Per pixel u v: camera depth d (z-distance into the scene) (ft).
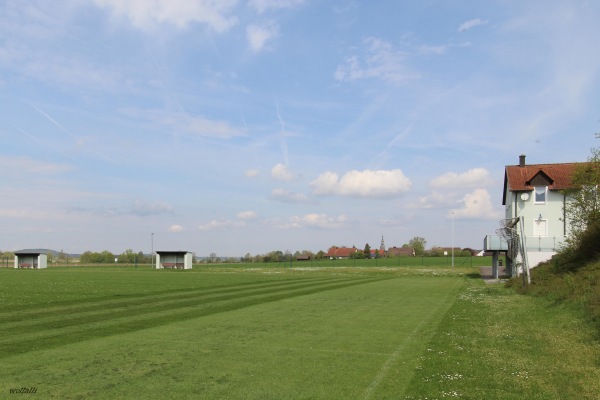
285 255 447.42
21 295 97.71
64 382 33.37
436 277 187.52
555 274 105.09
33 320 62.54
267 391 31.50
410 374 35.58
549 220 179.32
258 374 35.68
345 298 94.73
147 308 76.23
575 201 127.24
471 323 59.31
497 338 48.32
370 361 39.81
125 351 43.45
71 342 47.55
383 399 29.76
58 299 89.15
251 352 43.19
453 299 92.63
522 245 110.01
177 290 112.06
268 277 183.01
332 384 33.12
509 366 36.88
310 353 42.91
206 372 36.24
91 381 33.63
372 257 471.21
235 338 50.03
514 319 61.46
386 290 116.47
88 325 58.49
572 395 29.84
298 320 63.36
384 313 70.79
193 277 181.57
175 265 303.48
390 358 40.86
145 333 52.85
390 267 275.80
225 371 36.55
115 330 54.90
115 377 34.65
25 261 329.93
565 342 44.47
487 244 173.27
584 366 36.27
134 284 135.23
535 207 181.27
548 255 162.61
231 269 284.41
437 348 44.27
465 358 39.83
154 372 36.14
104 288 118.32
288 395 30.71
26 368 37.17
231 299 91.25
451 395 30.01
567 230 174.70
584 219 116.67
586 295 61.36
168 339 49.37
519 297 90.79
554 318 57.67
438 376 34.47
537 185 181.98
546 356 39.93
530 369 35.91
